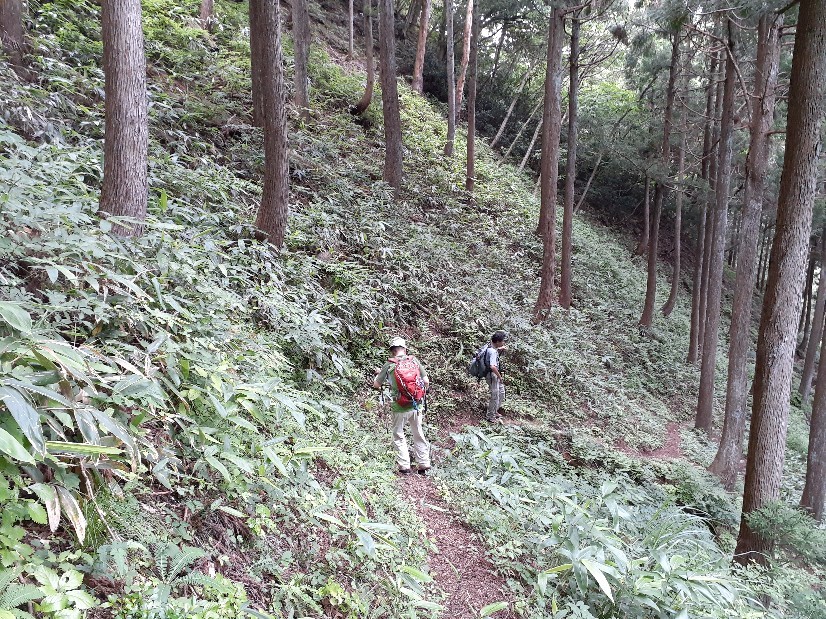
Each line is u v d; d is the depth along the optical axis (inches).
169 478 125.1
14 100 241.8
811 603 179.3
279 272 279.4
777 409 249.9
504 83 1182.9
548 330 513.7
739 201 799.1
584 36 917.8
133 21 177.6
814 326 890.1
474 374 335.9
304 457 162.4
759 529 238.1
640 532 225.5
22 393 88.7
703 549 222.5
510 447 284.8
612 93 1140.5
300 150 467.5
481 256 578.9
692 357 750.5
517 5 810.2
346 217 406.6
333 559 141.7
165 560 103.1
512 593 172.2
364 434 233.9
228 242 246.5
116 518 102.9
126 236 178.9
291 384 217.5
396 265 405.4
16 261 144.5
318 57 748.0
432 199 604.1
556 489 230.2
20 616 71.8
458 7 1050.1
